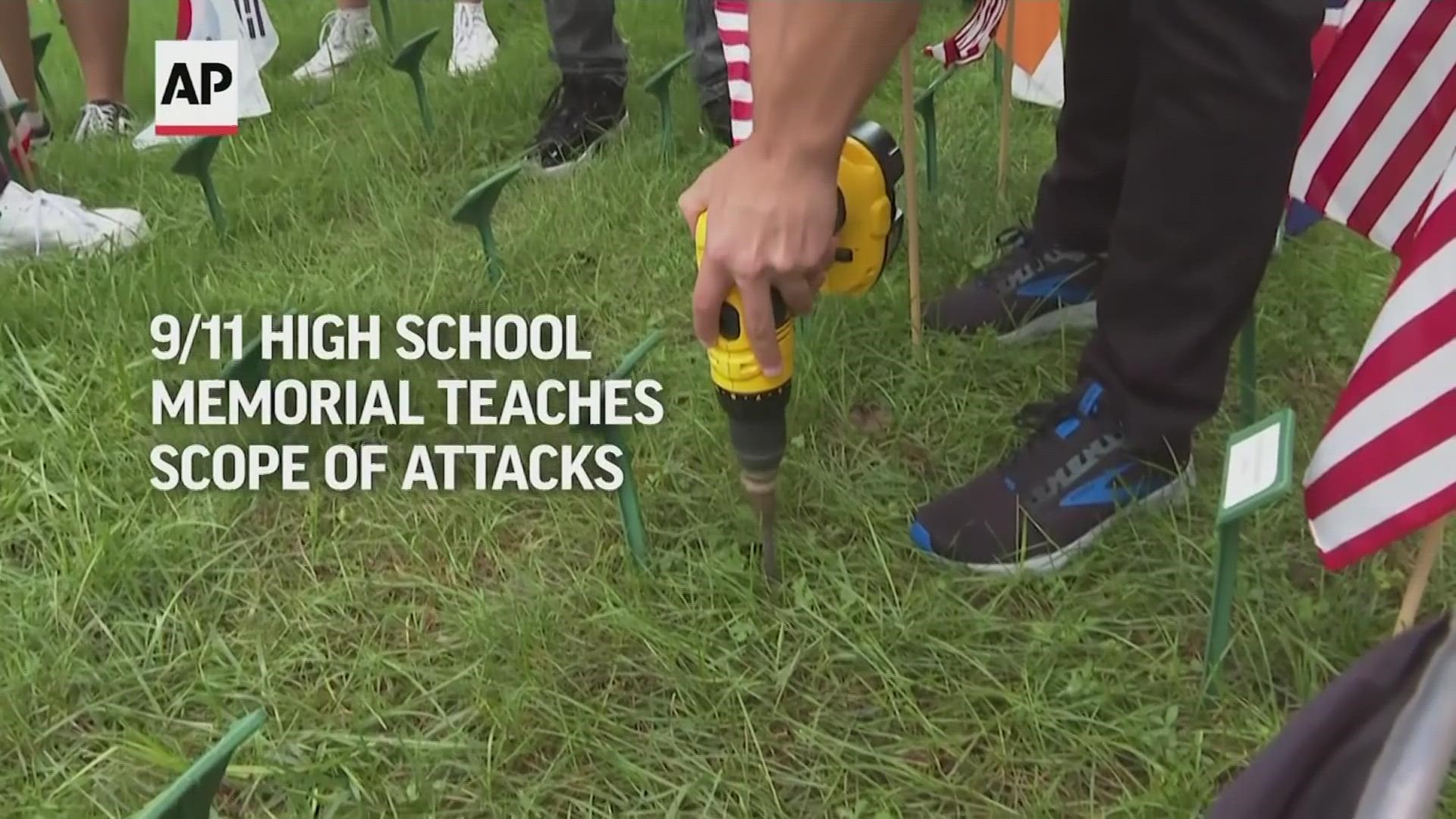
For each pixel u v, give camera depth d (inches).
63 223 77.1
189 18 96.4
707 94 90.0
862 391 60.3
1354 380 36.9
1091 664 43.1
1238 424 56.0
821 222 35.5
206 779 29.6
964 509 49.8
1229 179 42.6
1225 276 44.6
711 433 55.7
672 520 52.5
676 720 42.4
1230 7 40.4
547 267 72.9
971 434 56.6
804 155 34.5
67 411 59.3
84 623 48.3
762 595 47.5
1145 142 44.1
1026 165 83.5
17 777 42.0
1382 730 20.8
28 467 54.8
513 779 40.9
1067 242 63.5
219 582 50.1
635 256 73.7
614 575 49.3
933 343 63.4
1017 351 62.2
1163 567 47.9
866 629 45.5
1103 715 41.9
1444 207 34.8
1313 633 44.1
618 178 83.0
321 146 91.7
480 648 45.8
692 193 38.2
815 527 51.4
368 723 43.2
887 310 65.8
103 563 49.6
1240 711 41.6
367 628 47.9
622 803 40.0
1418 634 21.5
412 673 44.9
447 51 118.2
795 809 39.8
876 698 43.0
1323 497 37.8
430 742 41.9
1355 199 48.8
